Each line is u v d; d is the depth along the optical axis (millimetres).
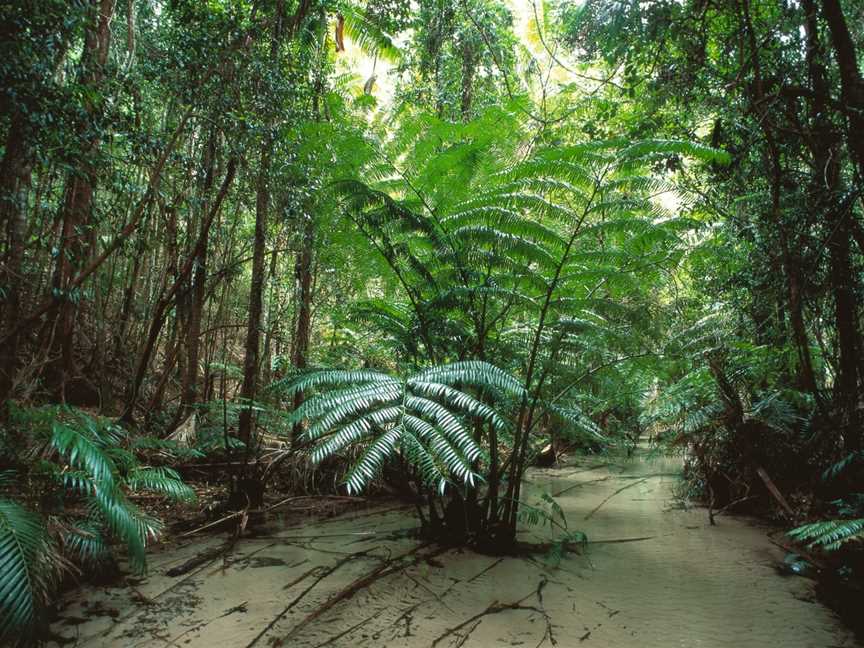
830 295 4609
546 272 4277
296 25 5418
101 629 2533
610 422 8195
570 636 2576
